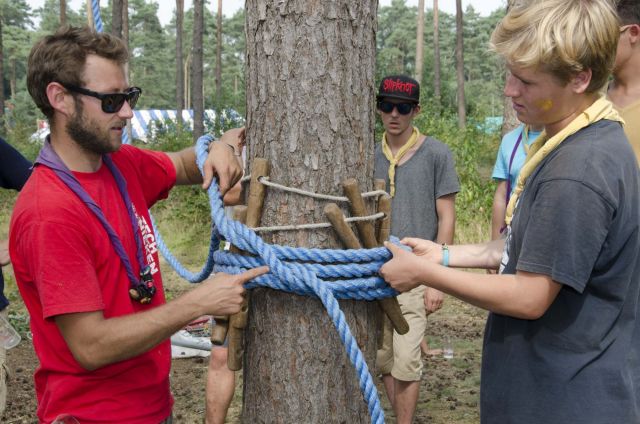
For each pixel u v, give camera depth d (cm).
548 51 187
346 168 221
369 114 228
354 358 202
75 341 200
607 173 190
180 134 2061
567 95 196
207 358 573
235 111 1523
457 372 544
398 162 405
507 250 217
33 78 211
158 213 1180
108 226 211
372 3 225
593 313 199
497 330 217
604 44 188
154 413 224
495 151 1678
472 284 198
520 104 203
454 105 3284
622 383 199
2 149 326
